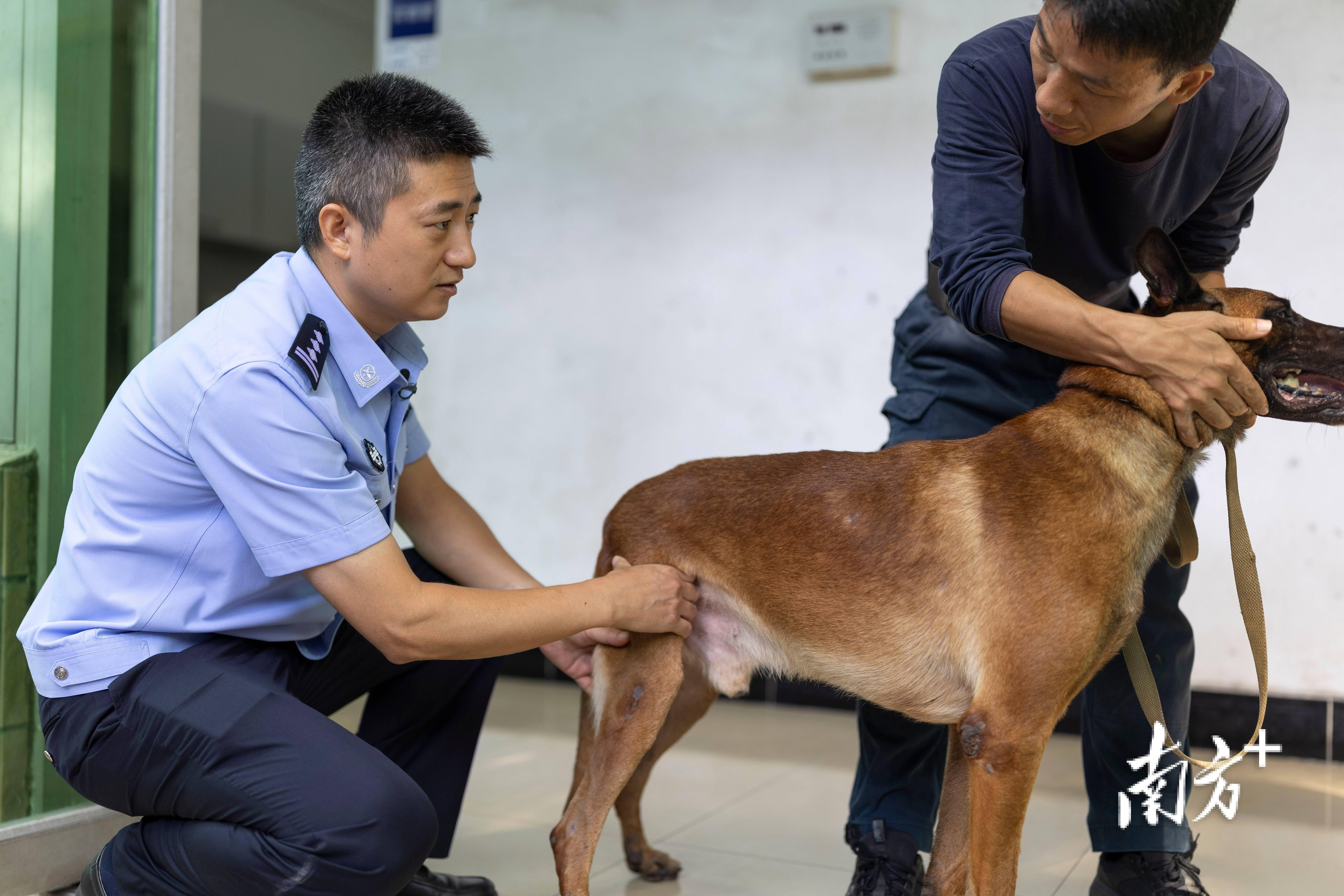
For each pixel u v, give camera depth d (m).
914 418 2.11
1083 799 2.75
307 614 1.70
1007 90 1.66
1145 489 1.54
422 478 2.06
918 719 1.69
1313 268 3.24
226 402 1.47
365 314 1.63
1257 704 3.26
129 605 1.57
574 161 4.27
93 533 1.57
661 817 2.64
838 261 3.86
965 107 1.68
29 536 2.15
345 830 1.45
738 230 4.01
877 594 1.65
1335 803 2.71
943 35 3.67
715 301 4.05
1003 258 1.59
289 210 4.66
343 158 1.50
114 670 1.56
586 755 1.95
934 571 1.60
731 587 1.79
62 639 1.56
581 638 1.95
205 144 4.26
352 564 1.51
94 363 2.26
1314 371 1.58
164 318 2.32
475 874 2.23
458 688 1.99
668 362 4.13
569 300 4.29
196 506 1.57
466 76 4.45
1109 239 1.83
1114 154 1.71
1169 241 1.62
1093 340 1.50
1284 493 3.24
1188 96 1.50
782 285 3.94
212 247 4.33
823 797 2.81
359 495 1.53
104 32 2.26
